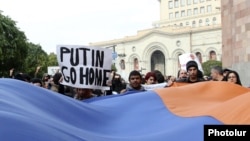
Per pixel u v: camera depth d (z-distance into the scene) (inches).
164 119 129.0
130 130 123.6
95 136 108.0
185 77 303.9
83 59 221.6
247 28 511.5
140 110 143.0
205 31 3892.7
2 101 101.1
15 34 1980.8
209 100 152.4
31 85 129.8
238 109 109.0
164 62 4261.8
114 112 142.0
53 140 82.0
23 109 100.3
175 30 4020.7
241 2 525.7
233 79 276.8
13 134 78.1
